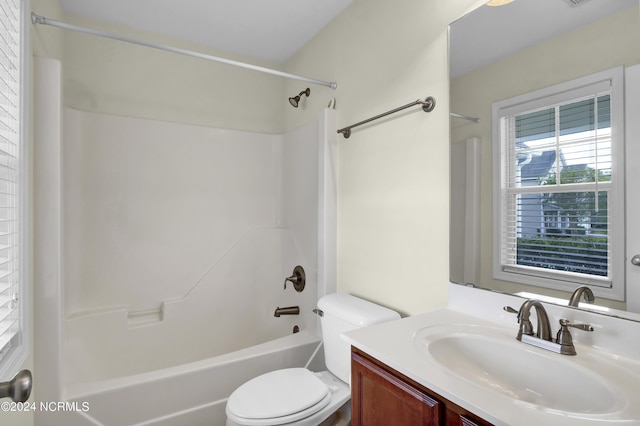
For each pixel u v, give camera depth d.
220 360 1.81
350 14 2.07
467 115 1.37
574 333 1.07
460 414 0.80
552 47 1.12
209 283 2.59
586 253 1.03
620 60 0.96
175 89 2.53
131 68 2.37
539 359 1.00
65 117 2.13
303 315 2.44
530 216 1.17
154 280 2.43
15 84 1.18
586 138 1.03
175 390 1.66
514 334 1.14
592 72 1.02
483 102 1.31
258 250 2.78
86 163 2.21
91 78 2.24
